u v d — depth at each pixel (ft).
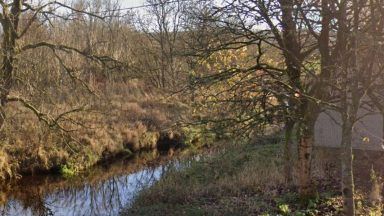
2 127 58.59
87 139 73.31
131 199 49.55
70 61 84.43
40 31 73.31
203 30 32.89
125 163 73.36
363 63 23.86
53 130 63.41
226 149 57.82
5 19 57.93
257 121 32.65
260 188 43.62
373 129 57.06
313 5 24.70
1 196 57.47
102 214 47.26
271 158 53.98
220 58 35.83
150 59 106.42
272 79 31.27
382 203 35.63
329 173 47.01
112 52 105.50
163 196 45.09
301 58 32.89
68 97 79.51
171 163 70.03
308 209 34.96
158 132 83.92
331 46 30.14
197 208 39.55
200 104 35.24
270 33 32.27
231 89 33.06
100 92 88.53
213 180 49.16
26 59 61.31
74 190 59.57
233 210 37.88
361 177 45.73
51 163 66.44
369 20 23.47
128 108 90.17
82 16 81.92
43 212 51.31
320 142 63.00
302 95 28.48
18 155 64.69
